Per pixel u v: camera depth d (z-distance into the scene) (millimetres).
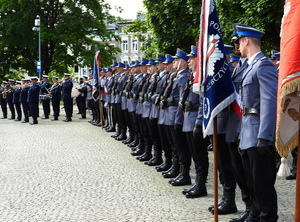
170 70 8039
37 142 12195
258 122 4434
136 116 10070
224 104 4863
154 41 20406
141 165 8773
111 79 12898
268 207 4398
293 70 3402
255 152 4398
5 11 34594
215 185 4820
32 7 34000
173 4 17969
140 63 10562
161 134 8102
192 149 6434
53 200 6238
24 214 5605
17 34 34500
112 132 14227
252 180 4668
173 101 7305
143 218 5324
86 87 19328
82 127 15914
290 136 3871
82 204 6008
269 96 4238
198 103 6469
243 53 4727
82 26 34312
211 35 4938
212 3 4949
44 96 20016
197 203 5977
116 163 8969
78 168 8477
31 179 7590
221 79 4895
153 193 6551
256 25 12742
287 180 7293
